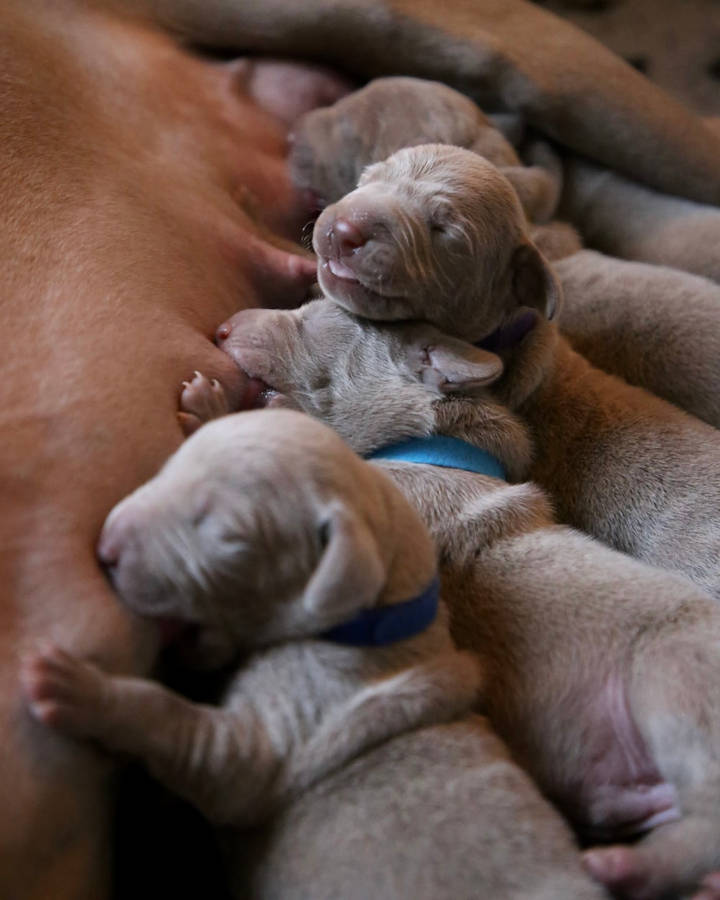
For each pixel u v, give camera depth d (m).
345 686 0.40
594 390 0.55
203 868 0.43
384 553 0.41
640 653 0.43
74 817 0.37
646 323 0.59
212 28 0.62
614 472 0.53
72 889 0.37
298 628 0.40
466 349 0.49
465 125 0.62
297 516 0.39
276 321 0.50
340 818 0.39
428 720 0.40
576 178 0.70
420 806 0.39
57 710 0.36
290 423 0.41
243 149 0.59
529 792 0.40
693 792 0.41
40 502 0.40
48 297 0.44
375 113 0.61
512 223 0.51
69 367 0.42
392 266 0.48
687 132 0.67
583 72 0.66
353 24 0.63
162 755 0.38
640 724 0.42
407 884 0.37
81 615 0.38
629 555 0.52
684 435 0.54
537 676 0.43
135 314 0.46
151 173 0.52
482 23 0.65
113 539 0.39
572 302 0.60
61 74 0.51
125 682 0.38
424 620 0.42
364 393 0.49
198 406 0.45
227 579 0.39
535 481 0.54
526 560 0.46
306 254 0.59
